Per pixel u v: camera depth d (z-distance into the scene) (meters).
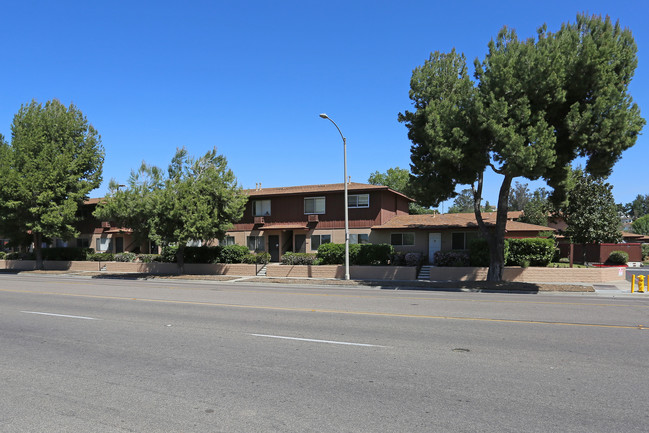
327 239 34.19
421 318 11.71
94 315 12.49
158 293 18.89
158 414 5.17
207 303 15.20
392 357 7.63
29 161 33.69
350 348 8.31
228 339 9.17
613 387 5.99
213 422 4.92
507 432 4.60
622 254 36.97
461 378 6.43
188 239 28.42
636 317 11.88
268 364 7.25
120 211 28.47
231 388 6.06
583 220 32.66
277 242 35.97
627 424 4.79
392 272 26.39
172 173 29.19
